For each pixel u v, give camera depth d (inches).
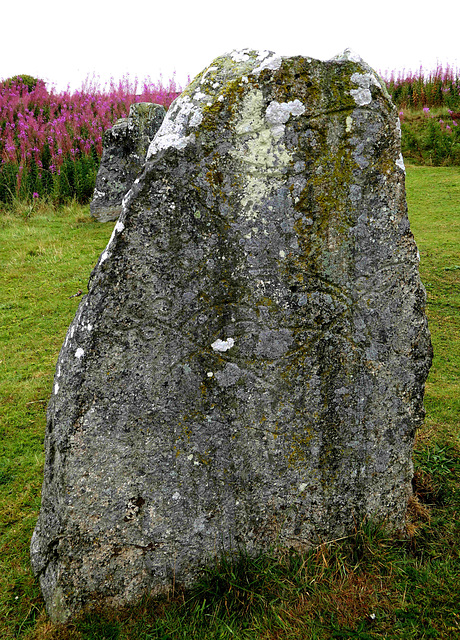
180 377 95.7
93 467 93.6
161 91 692.7
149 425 95.3
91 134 508.4
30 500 130.3
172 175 90.4
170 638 88.3
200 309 95.1
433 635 85.7
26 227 361.7
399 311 102.8
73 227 366.3
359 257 99.4
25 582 104.2
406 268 101.7
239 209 93.7
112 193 377.4
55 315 241.3
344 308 100.4
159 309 93.3
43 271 288.8
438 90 636.7
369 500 108.2
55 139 486.9
